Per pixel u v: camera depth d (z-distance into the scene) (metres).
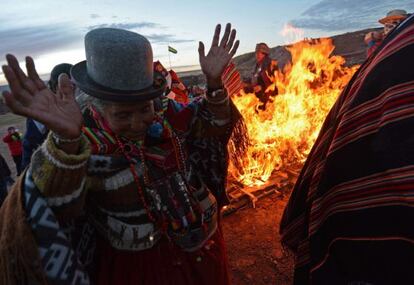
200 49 1.21
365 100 0.97
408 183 0.84
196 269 1.34
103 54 0.96
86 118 1.14
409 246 0.88
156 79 1.12
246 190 3.48
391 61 0.91
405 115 0.85
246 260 2.71
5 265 0.95
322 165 1.23
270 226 3.09
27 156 2.46
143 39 1.02
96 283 1.27
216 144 1.42
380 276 0.95
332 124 1.23
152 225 1.19
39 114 0.83
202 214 1.29
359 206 0.99
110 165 1.08
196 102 1.31
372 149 0.94
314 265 1.19
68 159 0.88
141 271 1.24
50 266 0.94
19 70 0.80
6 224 0.94
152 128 1.17
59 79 0.91
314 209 1.20
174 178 1.20
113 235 1.19
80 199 0.97
